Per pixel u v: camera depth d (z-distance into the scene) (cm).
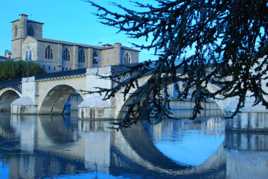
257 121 5231
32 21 15688
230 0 589
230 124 5366
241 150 3769
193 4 607
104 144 4300
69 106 10688
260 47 619
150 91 664
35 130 5844
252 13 573
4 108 11306
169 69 644
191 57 648
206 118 9262
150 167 2945
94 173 2666
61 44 14475
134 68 686
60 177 2502
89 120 7562
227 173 2686
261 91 668
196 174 2705
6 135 5106
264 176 2564
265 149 3803
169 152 3766
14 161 3047
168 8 625
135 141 4644
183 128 6519
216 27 613
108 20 655
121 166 2956
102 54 15375
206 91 673
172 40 629
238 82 658
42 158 3231
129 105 682
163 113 681
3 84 10600
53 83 8944
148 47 653
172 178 2578
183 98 682
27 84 9744
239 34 603
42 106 9550
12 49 15775
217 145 4184
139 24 642
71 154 3491
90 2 651
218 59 653
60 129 6038
